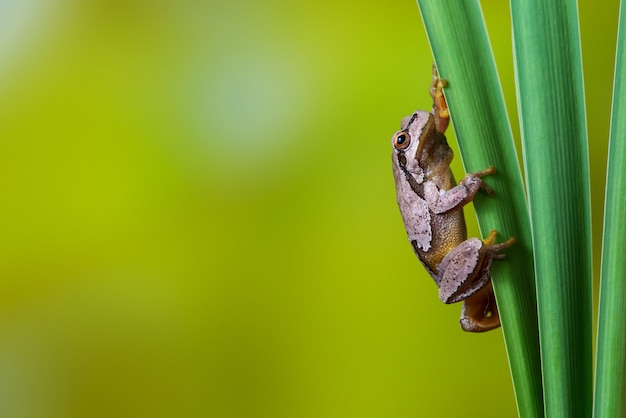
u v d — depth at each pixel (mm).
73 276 472
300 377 473
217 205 469
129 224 470
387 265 465
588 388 346
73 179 469
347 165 462
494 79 348
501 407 461
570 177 342
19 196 468
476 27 347
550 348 344
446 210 392
